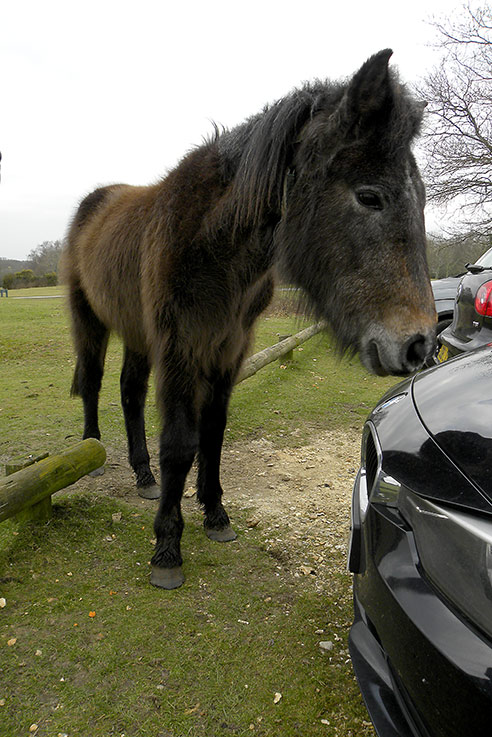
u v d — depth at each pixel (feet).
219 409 9.02
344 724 5.49
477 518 3.96
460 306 13.39
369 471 5.89
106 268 10.11
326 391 19.36
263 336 30.25
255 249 7.41
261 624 6.99
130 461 11.21
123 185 13.08
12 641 6.45
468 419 5.02
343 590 7.81
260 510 10.29
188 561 8.44
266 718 5.53
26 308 45.03
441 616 3.84
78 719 5.44
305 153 6.22
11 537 8.49
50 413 15.92
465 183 48.98
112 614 7.05
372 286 5.82
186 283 7.47
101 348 12.50
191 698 5.75
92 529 9.09
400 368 5.68
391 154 5.67
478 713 3.36
